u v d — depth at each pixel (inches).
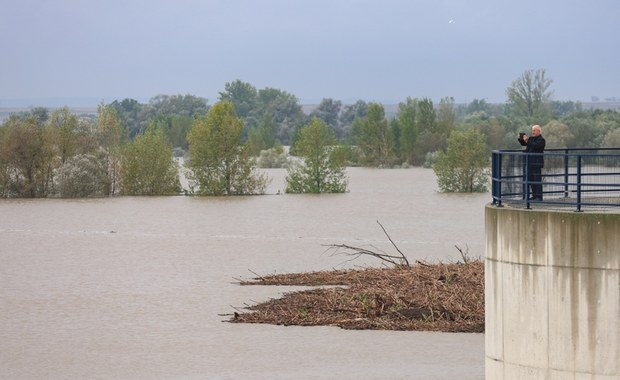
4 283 2260.1
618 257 952.9
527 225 991.0
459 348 1475.1
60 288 2171.5
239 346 1541.6
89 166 4832.7
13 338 1646.2
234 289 2069.4
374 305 1702.8
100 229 3570.4
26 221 3843.5
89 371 1433.3
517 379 1011.9
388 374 1365.7
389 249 2874.0
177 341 1595.7
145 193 4950.8
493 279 1034.7
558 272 976.3
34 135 4832.7
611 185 1018.7
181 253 2827.3
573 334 973.8
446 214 4138.8
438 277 1815.9
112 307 1916.8
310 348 1507.1
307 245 3004.4
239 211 4237.2
